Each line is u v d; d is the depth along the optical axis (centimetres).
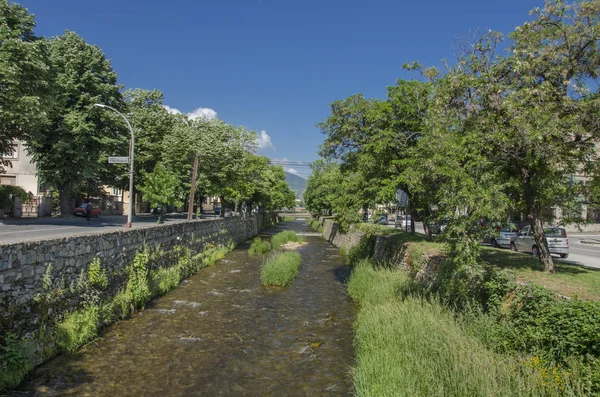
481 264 1062
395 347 764
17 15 2267
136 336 1046
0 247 743
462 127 1069
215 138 3469
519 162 1049
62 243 941
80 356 892
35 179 4028
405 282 1326
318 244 3775
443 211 955
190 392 748
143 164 3722
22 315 792
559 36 978
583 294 793
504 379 584
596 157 980
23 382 750
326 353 958
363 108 1727
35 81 2155
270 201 5778
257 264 2355
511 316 793
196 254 2195
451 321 848
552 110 949
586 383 546
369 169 1717
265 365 883
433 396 581
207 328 1134
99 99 2947
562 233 1834
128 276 1286
